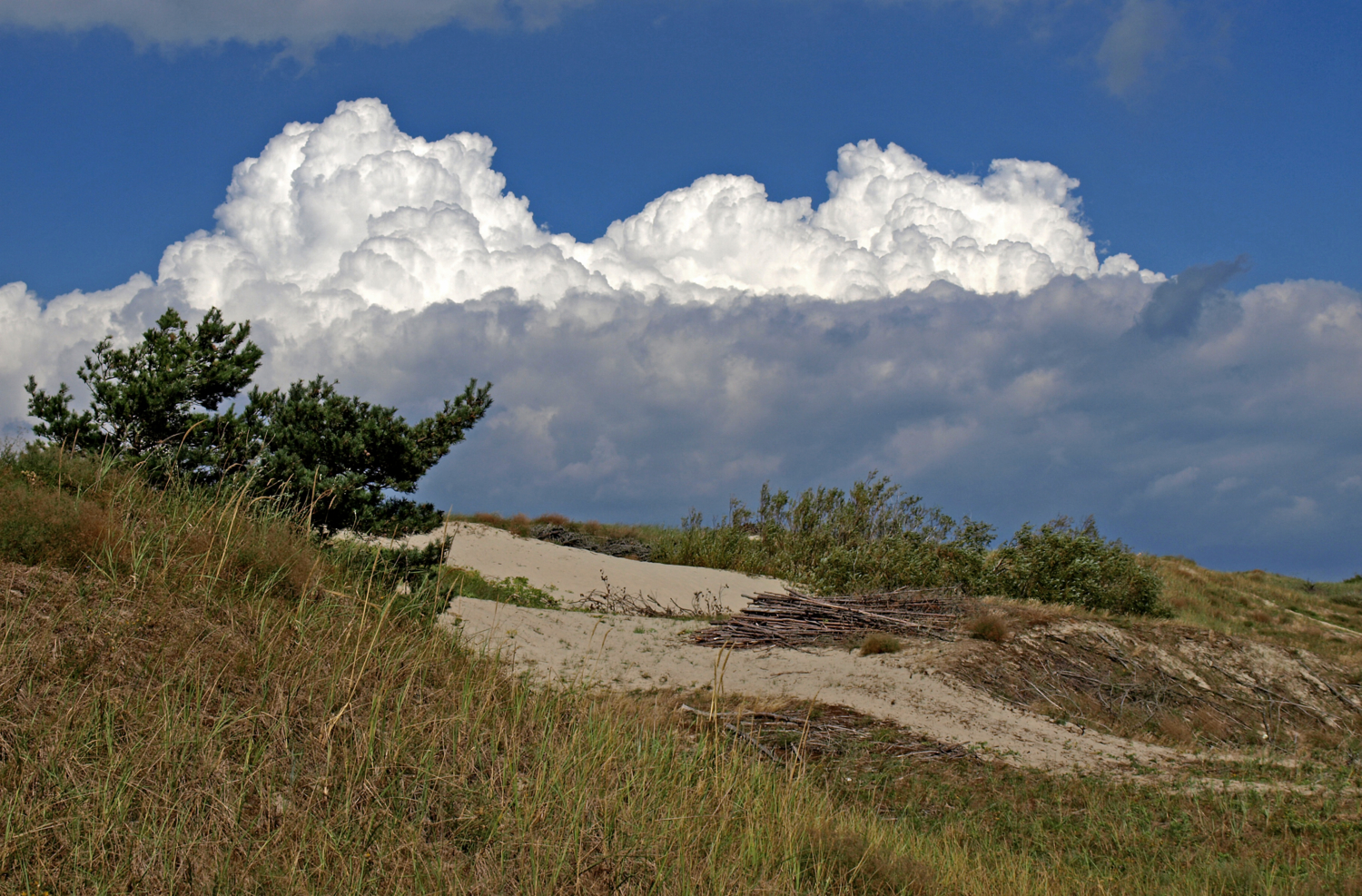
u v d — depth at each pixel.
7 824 3.45
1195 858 7.39
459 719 5.48
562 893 4.20
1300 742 12.95
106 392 9.20
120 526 6.38
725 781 6.21
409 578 9.07
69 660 4.65
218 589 6.18
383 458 10.29
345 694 5.29
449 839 4.41
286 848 3.91
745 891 4.66
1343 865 7.14
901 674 12.53
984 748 10.19
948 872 6.09
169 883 3.51
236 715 4.63
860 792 8.56
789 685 11.79
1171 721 12.73
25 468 6.96
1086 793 8.99
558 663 11.36
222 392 10.03
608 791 5.34
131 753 4.08
